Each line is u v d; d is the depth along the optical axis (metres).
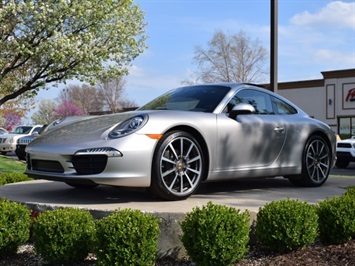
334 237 3.56
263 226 3.47
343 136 32.06
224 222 3.18
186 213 3.46
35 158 4.43
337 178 6.96
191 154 4.37
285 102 5.64
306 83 33.81
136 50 14.70
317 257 3.31
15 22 12.34
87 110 71.69
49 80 13.97
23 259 3.69
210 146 4.48
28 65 13.91
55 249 3.40
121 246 3.09
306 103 33.97
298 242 3.41
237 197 4.71
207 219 3.17
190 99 5.00
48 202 4.27
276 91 8.76
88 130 4.37
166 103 5.07
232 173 4.70
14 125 54.88
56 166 4.25
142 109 5.10
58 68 13.63
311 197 4.84
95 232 3.21
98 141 4.07
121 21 14.29
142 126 4.10
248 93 5.19
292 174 5.41
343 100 31.94
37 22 12.04
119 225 3.12
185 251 3.57
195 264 3.38
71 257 3.44
